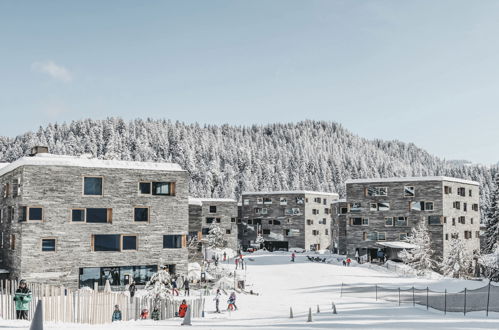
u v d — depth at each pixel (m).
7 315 26.72
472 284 59.81
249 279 64.50
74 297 29.77
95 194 52.28
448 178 81.75
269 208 121.62
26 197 48.88
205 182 196.88
